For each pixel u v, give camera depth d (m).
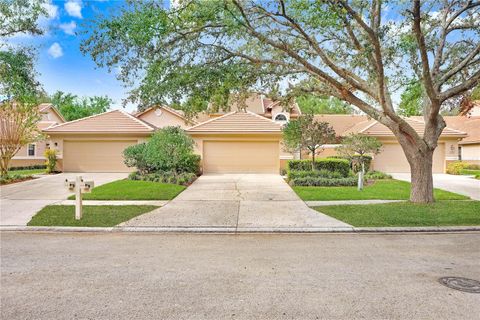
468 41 10.60
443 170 21.45
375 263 5.42
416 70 10.18
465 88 9.05
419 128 21.56
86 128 20.42
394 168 21.45
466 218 8.49
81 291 4.27
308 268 5.19
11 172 21.19
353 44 10.05
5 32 12.14
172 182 15.01
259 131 19.83
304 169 17.33
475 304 3.88
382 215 8.91
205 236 7.47
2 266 5.29
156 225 8.21
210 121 20.48
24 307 3.81
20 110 16.03
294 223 8.37
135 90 9.75
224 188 14.05
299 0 7.64
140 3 7.71
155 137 16.22
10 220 8.65
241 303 3.92
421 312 3.68
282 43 9.04
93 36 8.26
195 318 3.55
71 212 9.42
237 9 8.47
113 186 13.62
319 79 10.87
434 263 5.41
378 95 9.77
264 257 5.80
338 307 3.80
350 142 17.80
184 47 9.50
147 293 4.21
